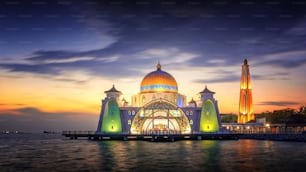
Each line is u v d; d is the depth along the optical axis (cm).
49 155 5138
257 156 4788
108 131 9712
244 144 7238
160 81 10506
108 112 9781
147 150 5741
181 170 3603
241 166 3853
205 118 10069
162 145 6938
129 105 10869
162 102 9912
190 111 10144
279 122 13175
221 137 9500
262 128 11388
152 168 3734
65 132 10131
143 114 9919
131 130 9775
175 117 10012
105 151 5628
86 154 5178
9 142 9888
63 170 3650
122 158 4597
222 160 4347
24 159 4634
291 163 4084
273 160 4350
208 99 10081
